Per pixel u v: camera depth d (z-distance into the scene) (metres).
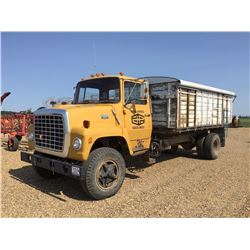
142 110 5.98
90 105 5.17
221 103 9.89
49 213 4.03
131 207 4.32
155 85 7.38
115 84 5.52
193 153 9.97
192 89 7.61
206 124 8.72
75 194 4.94
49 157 5.17
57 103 6.02
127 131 5.52
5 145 11.35
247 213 4.09
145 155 6.21
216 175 6.45
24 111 11.11
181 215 4.00
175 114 6.96
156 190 5.21
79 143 4.45
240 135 19.45
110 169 4.74
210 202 4.55
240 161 8.40
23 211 4.08
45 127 5.06
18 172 6.44
